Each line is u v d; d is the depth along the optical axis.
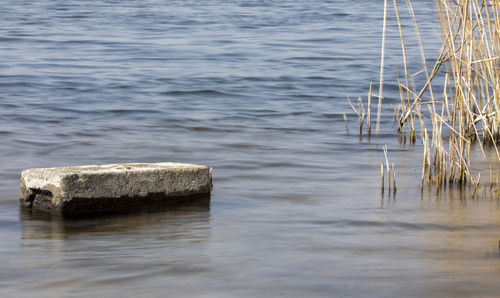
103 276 5.68
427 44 25.42
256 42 26.19
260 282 5.56
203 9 39.66
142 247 6.45
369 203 8.07
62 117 13.70
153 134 12.27
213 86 17.58
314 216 7.52
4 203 7.97
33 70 19.30
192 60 21.84
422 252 6.32
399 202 8.12
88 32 28.42
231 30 29.95
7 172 9.42
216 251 6.32
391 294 5.32
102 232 6.95
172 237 6.77
